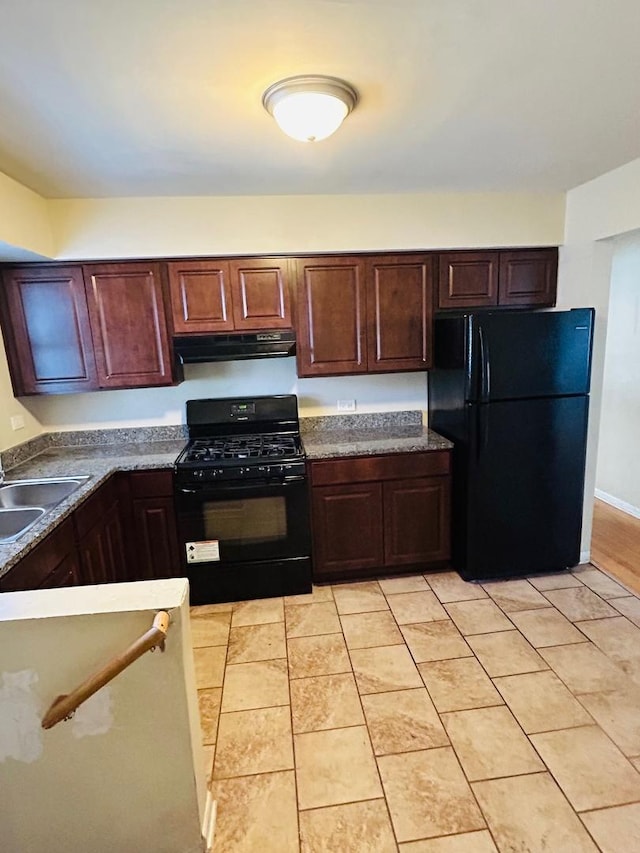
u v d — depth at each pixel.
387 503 2.96
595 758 1.75
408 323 2.98
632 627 2.49
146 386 2.83
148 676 1.29
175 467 2.71
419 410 3.45
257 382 3.29
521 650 2.33
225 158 2.07
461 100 1.63
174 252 2.67
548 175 2.53
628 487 3.96
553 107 1.70
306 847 1.49
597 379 2.96
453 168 2.34
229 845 1.50
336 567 2.99
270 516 2.81
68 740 1.30
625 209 2.43
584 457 2.92
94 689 1.20
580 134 1.96
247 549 2.83
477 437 2.76
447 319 2.88
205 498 2.75
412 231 2.82
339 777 1.71
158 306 2.76
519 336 2.69
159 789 1.38
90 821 1.38
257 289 2.81
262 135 1.84
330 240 2.77
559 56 1.38
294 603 2.83
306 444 3.03
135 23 1.17
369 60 1.38
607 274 2.76
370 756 1.79
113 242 2.63
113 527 2.60
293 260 2.81
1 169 2.09
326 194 2.72
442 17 1.19
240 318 2.83
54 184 2.31
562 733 1.86
